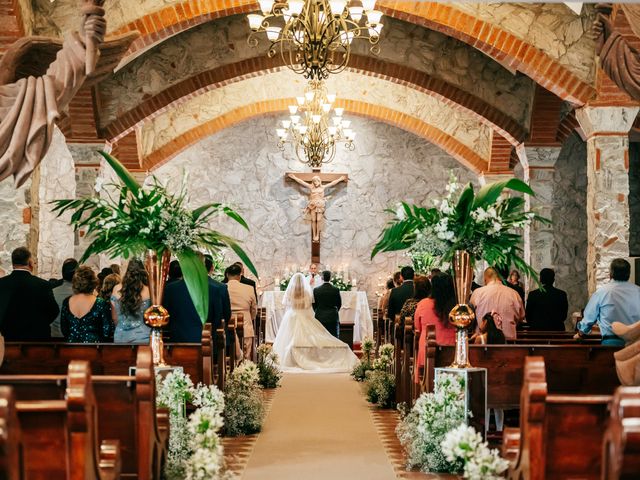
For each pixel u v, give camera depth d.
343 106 20.88
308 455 8.26
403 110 20.81
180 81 17.33
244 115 20.83
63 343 7.80
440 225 7.67
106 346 7.77
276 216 23.72
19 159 8.15
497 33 13.84
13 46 8.43
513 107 17.56
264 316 20.33
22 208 11.10
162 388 6.80
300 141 19.84
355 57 17.48
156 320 7.48
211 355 8.28
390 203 23.77
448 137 20.66
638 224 21.66
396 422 10.26
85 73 8.27
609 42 9.31
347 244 23.73
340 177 23.56
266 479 7.19
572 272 22.03
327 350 16.38
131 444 5.45
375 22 11.24
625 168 13.74
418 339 9.50
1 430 3.12
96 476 4.22
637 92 9.38
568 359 8.11
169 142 20.62
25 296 8.59
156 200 7.34
